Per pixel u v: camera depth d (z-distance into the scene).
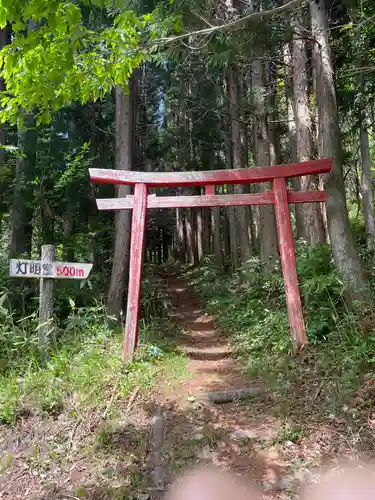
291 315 5.79
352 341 4.96
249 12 8.00
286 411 4.12
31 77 3.45
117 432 3.92
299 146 8.84
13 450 3.69
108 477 3.28
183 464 3.41
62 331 6.33
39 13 2.88
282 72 12.96
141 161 14.70
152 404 4.53
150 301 9.62
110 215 11.74
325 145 6.64
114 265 8.58
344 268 6.19
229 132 14.08
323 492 2.91
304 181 8.99
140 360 5.72
